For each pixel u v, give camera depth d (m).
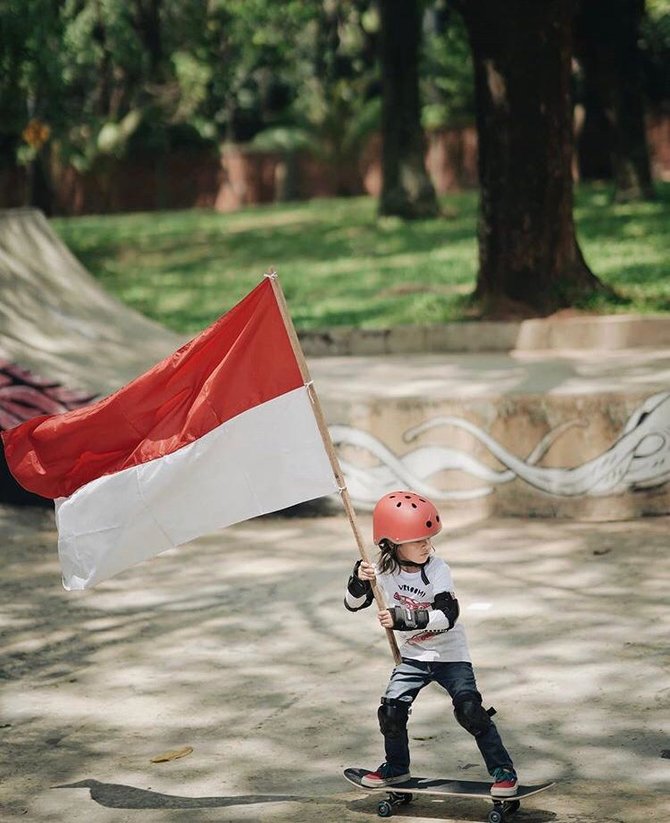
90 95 47.22
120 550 6.98
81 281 17.52
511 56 17.33
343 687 8.29
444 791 6.23
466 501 12.75
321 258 27.20
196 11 42.66
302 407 6.95
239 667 8.79
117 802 6.70
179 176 49.78
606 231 26.44
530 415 12.49
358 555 11.51
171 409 7.01
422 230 29.81
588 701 7.77
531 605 9.77
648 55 42.66
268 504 6.95
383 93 32.00
